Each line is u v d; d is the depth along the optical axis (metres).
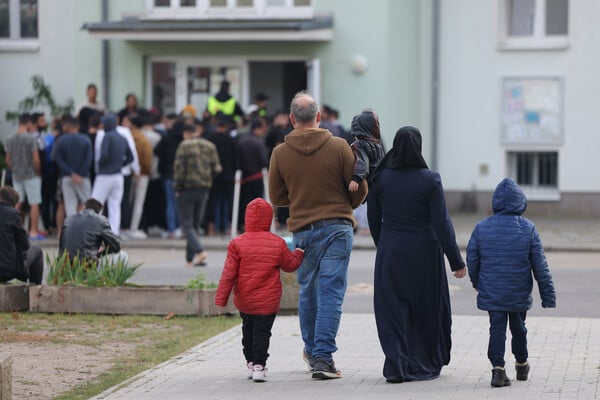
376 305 24.23
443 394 22.94
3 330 30.50
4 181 53.84
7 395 20.62
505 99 61.84
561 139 61.16
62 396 23.28
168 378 24.84
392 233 24.22
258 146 54.62
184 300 32.56
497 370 23.62
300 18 61.62
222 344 28.67
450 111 62.50
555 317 32.69
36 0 69.81
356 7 61.44
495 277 23.55
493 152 62.12
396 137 24.28
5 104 69.88
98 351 27.97
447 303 24.66
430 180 23.95
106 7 63.03
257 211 24.28
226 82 58.94
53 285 33.09
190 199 44.97
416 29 62.22
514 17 62.06
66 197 51.84
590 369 25.42
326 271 24.38
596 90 60.78
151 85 63.88
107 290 32.81
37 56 69.69
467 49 62.09
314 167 24.36
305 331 25.19
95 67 63.84
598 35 60.62
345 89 61.88
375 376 24.91
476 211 62.38
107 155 51.25
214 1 62.16
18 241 33.84
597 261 46.59
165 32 60.41
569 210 61.34
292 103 24.77
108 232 34.56
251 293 24.14
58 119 55.31
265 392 23.36
